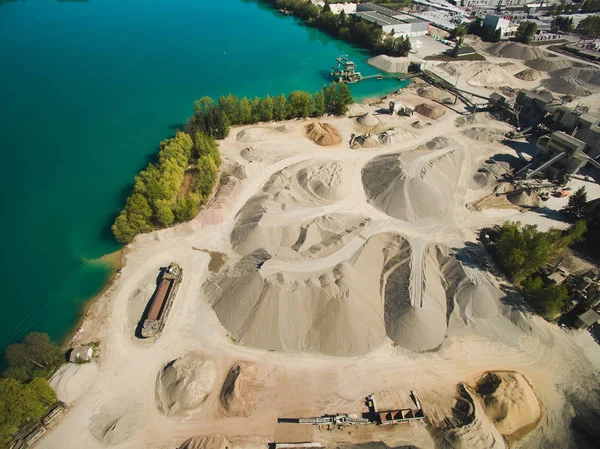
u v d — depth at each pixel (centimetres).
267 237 5972
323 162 8000
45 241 6300
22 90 10725
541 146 8000
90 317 5122
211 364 4566
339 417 4081
